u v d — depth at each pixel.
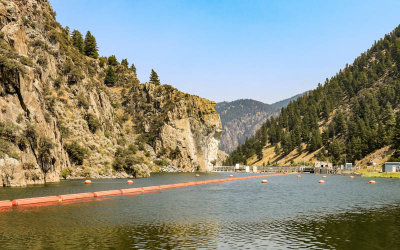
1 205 49.03
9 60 88.56
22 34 112.25
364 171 196.25
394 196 70.00
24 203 51.59
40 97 105.12
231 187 94.88
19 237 30.50
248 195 70.81
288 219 41.34
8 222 37.44
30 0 143.62
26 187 75.62
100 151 134.00
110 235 31.62
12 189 70.38
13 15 109.31
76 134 129.88
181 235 31.94
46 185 82.69
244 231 34.12
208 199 62.28
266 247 28.08
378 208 51.78
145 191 78.06
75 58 176.38
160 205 53.03
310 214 45.41
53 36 155.38
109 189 77.56
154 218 41.09
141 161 150.38
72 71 155.50
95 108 164.12
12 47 105.25
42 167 93.62
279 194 73.56
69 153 121.75
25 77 93.31
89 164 124.81
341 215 44.75
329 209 50.28
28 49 126.75
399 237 32.16
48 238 30.22
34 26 137.62
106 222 38.19
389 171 171.38
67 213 43.94
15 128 83.06
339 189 88.38
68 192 67.88
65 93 143.00
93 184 90.94
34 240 29.42
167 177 146.38
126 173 136.75
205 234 32.50
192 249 27.14
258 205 54.28
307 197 67.31
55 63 149.62
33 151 89.88
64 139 122.44
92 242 28.91
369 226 37.28
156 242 29.16
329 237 31.94
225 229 35.00
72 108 142.62
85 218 40.50
